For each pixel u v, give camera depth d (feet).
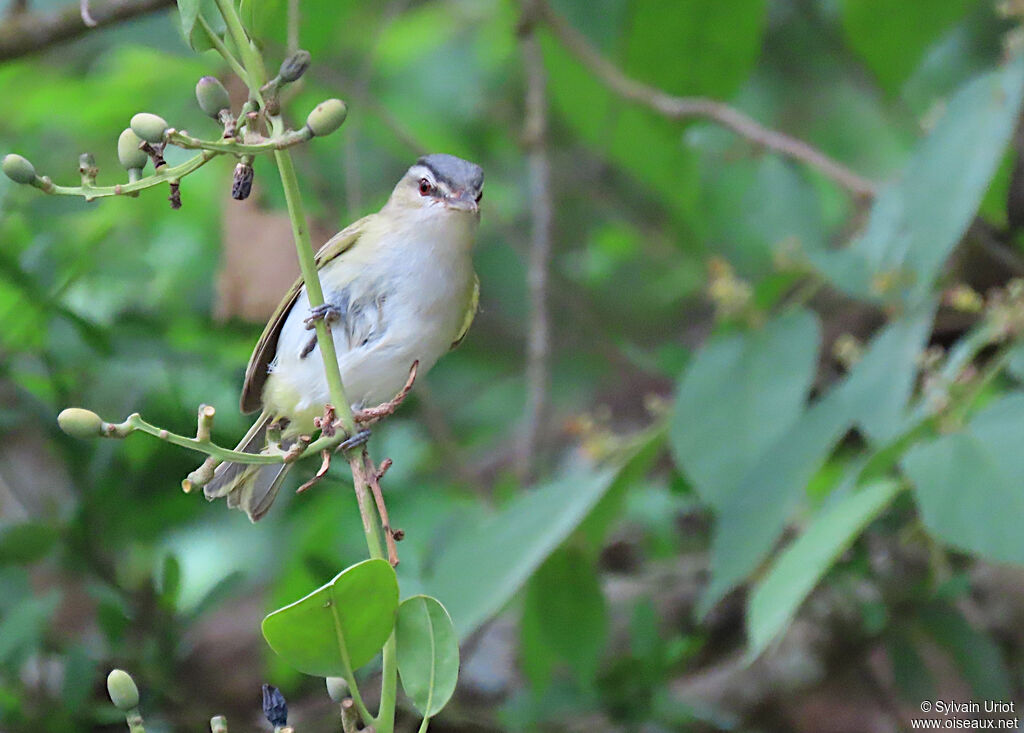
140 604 31.58
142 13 32.24
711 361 30.50
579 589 33.14
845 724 38.63
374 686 35.19
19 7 32.45
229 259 33.53
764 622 21.94
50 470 36.58
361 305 27.81
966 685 38.11
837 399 27.81
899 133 46.09
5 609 30.19
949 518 22.74
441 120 50.24
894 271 27.63
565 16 43.70
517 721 33.50
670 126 42.32
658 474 43.70
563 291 46.98
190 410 34.19
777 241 39.60
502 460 48.08
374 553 16.53
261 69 16.71
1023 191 36.70
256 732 32.14
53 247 33.22
